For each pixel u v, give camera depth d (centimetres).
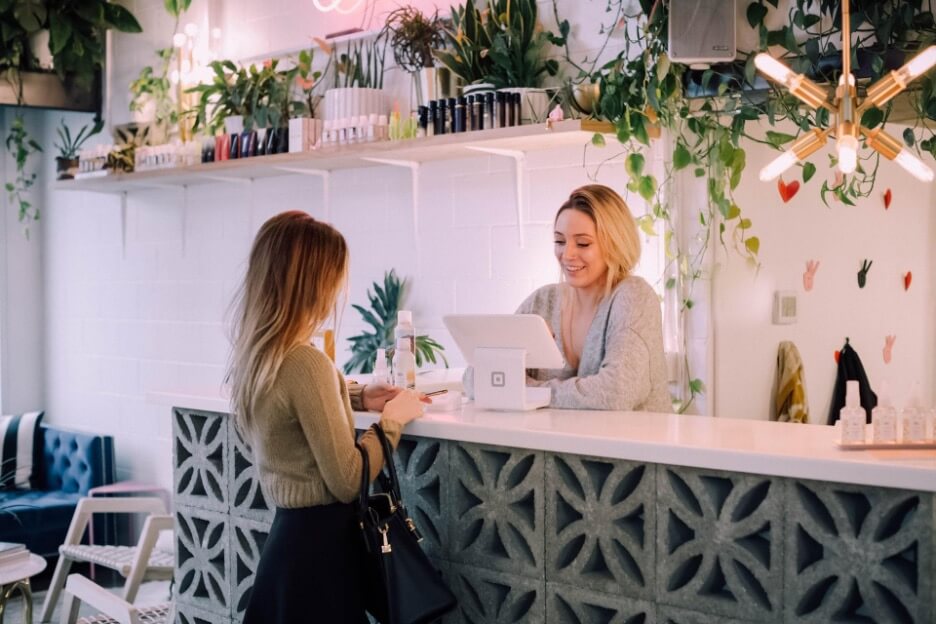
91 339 642
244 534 333
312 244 264
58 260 664
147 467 608
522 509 277
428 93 436
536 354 297
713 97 366
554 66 413
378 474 275
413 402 288
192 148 522
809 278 473
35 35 588
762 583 235
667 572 250
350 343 498
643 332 305
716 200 371
